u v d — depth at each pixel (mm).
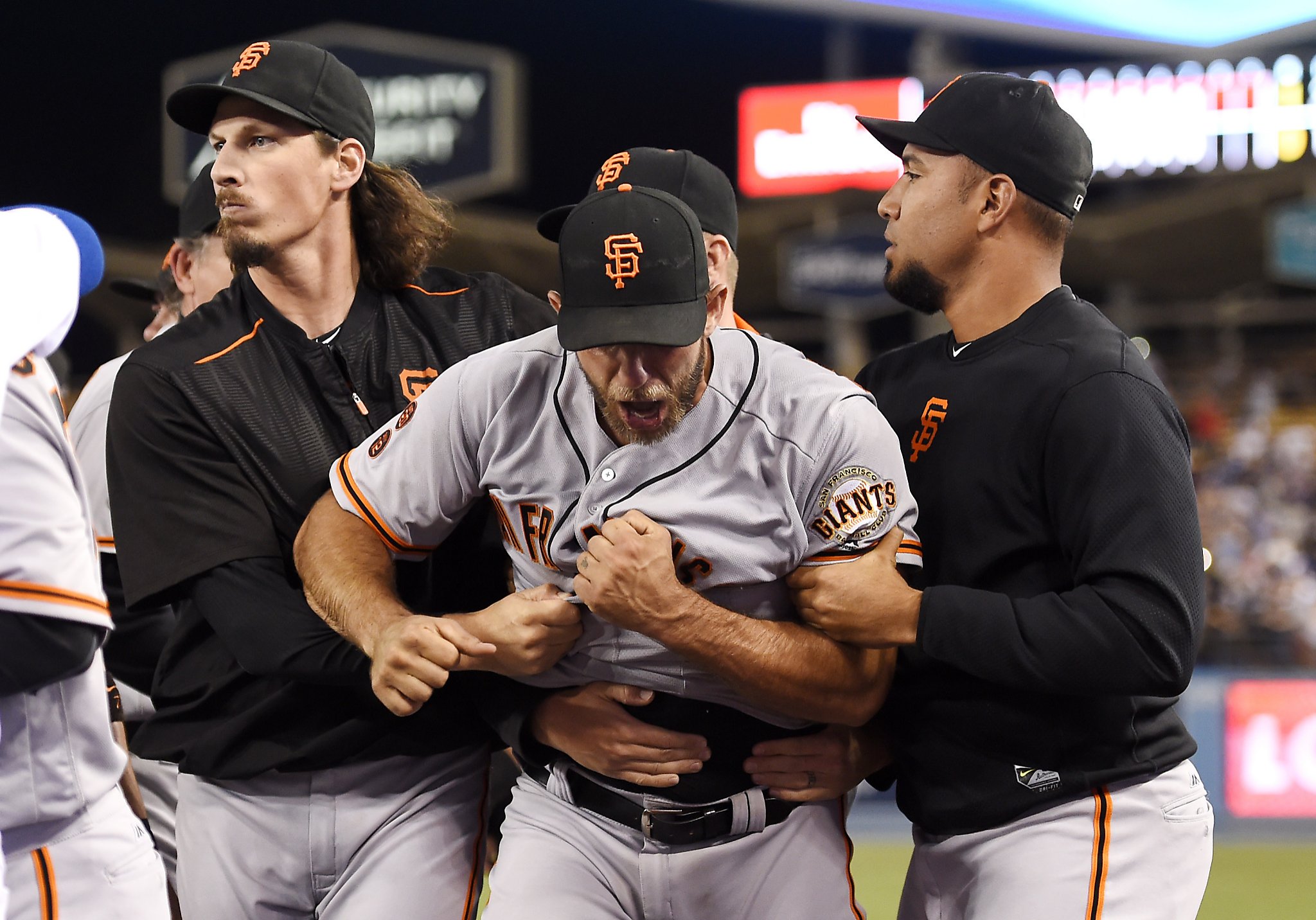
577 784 9516
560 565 9102
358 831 10508
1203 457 57062
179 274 14336
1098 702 9344
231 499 10266
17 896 7719
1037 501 9414
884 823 32875
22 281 7344
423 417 9398
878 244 45125
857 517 8844
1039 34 50406
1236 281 57250
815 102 51312
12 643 7309
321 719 10328
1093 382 9180
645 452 8758
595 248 7992
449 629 8812
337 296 11109
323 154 10898
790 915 9445
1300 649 37125
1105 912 9172
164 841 13289
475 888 10922
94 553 8023
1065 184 10008
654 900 9398
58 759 7793
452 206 12453
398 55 47844
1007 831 9516
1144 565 8695
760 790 9375
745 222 54219
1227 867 27797
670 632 8539
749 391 8812
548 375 9055
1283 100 48281
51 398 7730
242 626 9844
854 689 9047
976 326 10156
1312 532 52906
